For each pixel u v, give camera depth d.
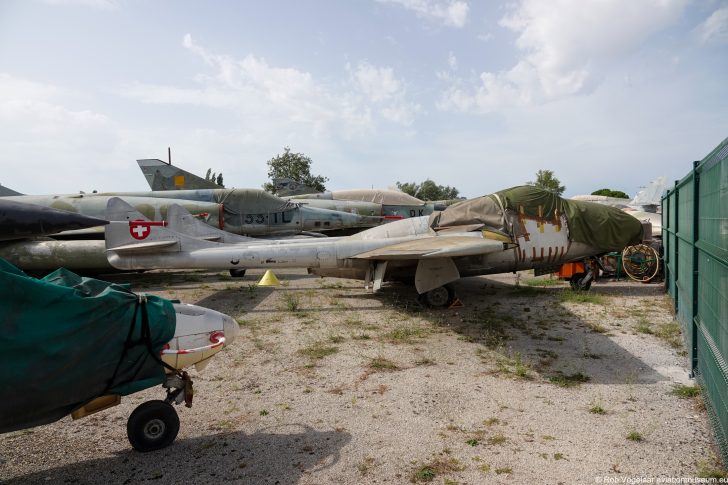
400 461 3.73
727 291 3.69
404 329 8.07
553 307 9.48
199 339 4.16
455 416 4.57
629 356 6.32
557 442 3.99
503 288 11.90
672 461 3.65
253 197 18.12
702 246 4.79
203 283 14.14
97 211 16.06
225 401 5.07
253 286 13.19
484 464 3.65
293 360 6.46
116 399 3.89
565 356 6.39
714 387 4.12
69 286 3.56
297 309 9.98
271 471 3.62
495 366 6.06
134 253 11.02
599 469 3.55
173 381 4.12
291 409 4.83
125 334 3.65
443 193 64.88
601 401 4.86
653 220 16.61
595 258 11.53
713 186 4.46
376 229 11.48
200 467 3.71
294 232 18.41
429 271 9.43
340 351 6.86
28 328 3.06
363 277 11.25
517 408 4.73
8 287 2.98
